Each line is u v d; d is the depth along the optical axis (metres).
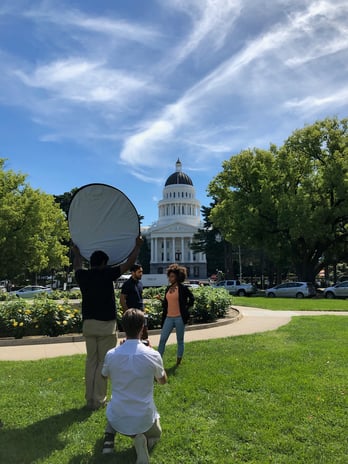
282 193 40.22
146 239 121.25
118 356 3.66
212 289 16.44
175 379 6.05
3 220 36.34
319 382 5.74
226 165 43.88
